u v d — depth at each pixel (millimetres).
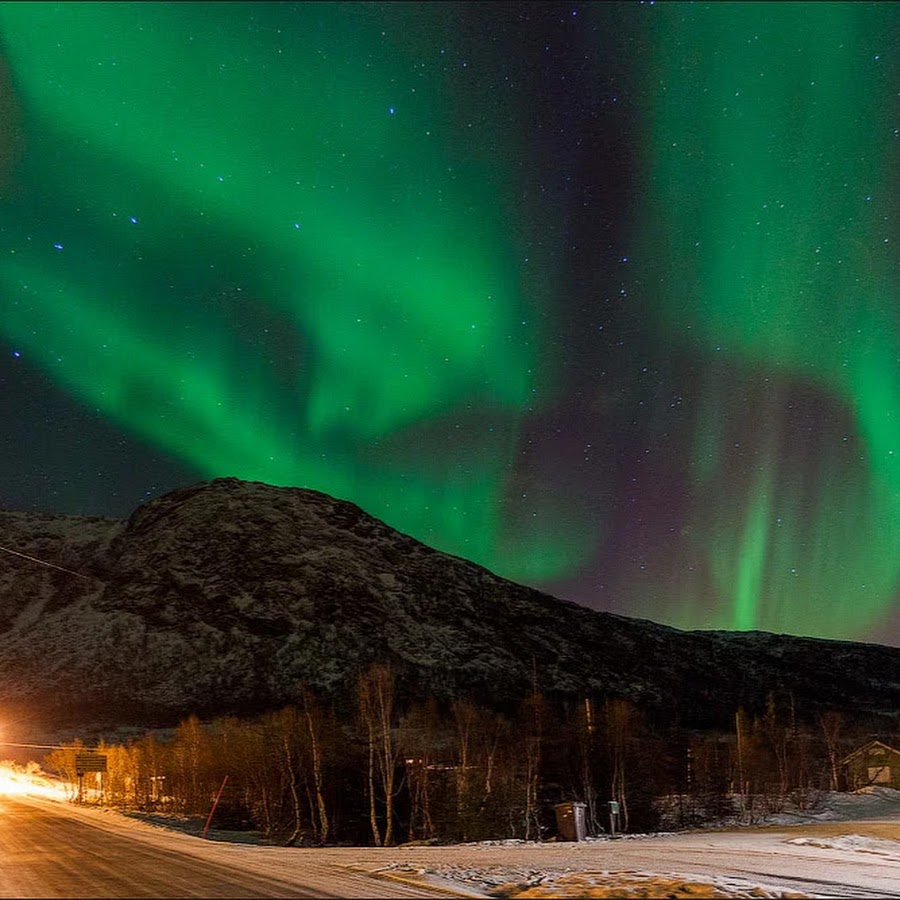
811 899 14344
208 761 67000
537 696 74625
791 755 79062
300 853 25906
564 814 37875
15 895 15000
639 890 14828
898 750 73125
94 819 43438
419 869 18812
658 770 69750
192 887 15844
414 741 78250
